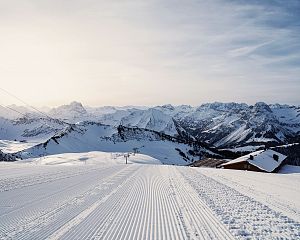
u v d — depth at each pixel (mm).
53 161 102625
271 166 60219
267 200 16219
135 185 20859
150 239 8961
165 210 12938
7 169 29016
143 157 122750
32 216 11180
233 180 26766
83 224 10273
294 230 10453
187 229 10125
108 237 8992
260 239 9336
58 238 8766
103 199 14906
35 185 18734
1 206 12648
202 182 24359
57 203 13586
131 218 11320
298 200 16453
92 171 30641
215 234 9664
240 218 11945
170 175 29828
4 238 8695
